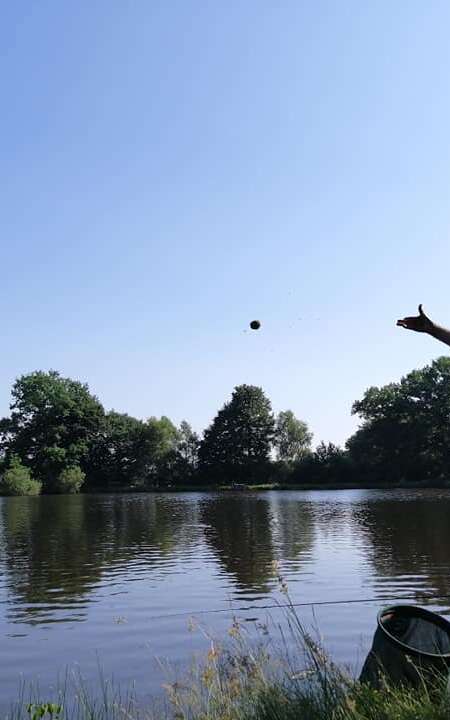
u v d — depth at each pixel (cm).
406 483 9919
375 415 10406
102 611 1477
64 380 11188
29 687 957
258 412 11794
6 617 1432
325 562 2175
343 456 10956
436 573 1883
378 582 1767
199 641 1177
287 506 5650
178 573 2006
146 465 11650
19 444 10362
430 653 647
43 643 1206
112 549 2675
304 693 645
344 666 943
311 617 1348
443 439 10038
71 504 6588
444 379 10106
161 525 3831
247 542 2856
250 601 1551
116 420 11644
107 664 1057
